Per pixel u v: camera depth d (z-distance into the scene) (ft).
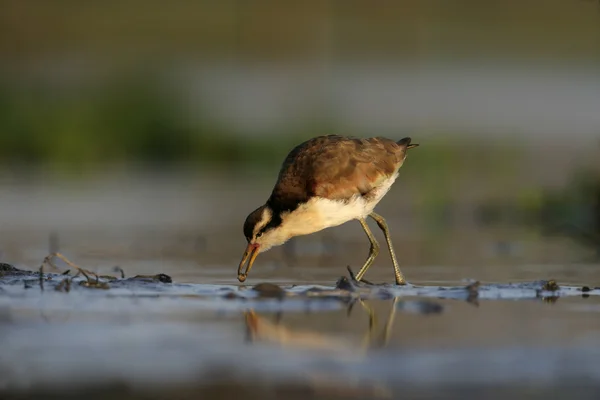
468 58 111.45
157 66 100.68
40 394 22.08
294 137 90.17
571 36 113.09
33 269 40.83
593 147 72.79
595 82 106.32
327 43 110.52
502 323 29.04
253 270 41.93
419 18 115.65
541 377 23.22
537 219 59.82
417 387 22.53
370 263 38.58
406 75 106.22
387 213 63.72
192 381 23.02
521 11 114.21
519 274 39.96
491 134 87.04
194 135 90.79
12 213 61.36
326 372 23.72
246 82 102.94
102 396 21.98
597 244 49.88
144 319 29.45
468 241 51.93
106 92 93.81
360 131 88.22
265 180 79.05
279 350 25.73
